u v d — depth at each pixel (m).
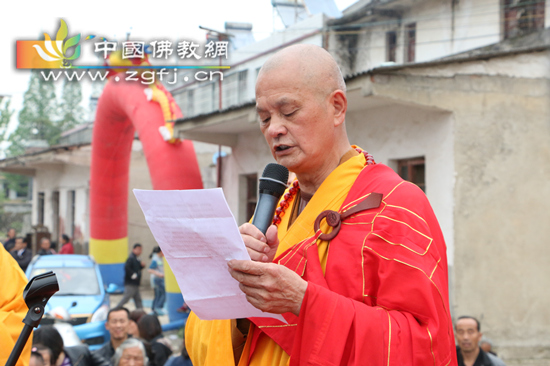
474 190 7.79
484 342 5.70
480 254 7.79
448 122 7.76
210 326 2.06
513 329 7.90
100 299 9.05
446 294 1.73
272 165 1.99
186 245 1.59
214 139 11.66
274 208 1.93
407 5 14.43
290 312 1.71
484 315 7.78
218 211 1.52
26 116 42.16
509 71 8.00
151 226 1.59
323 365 1.59
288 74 1.86
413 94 7.47
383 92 7.27
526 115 8.05
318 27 15.25
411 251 1.68
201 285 1.65
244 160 11.84
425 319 1.65
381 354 1.58
